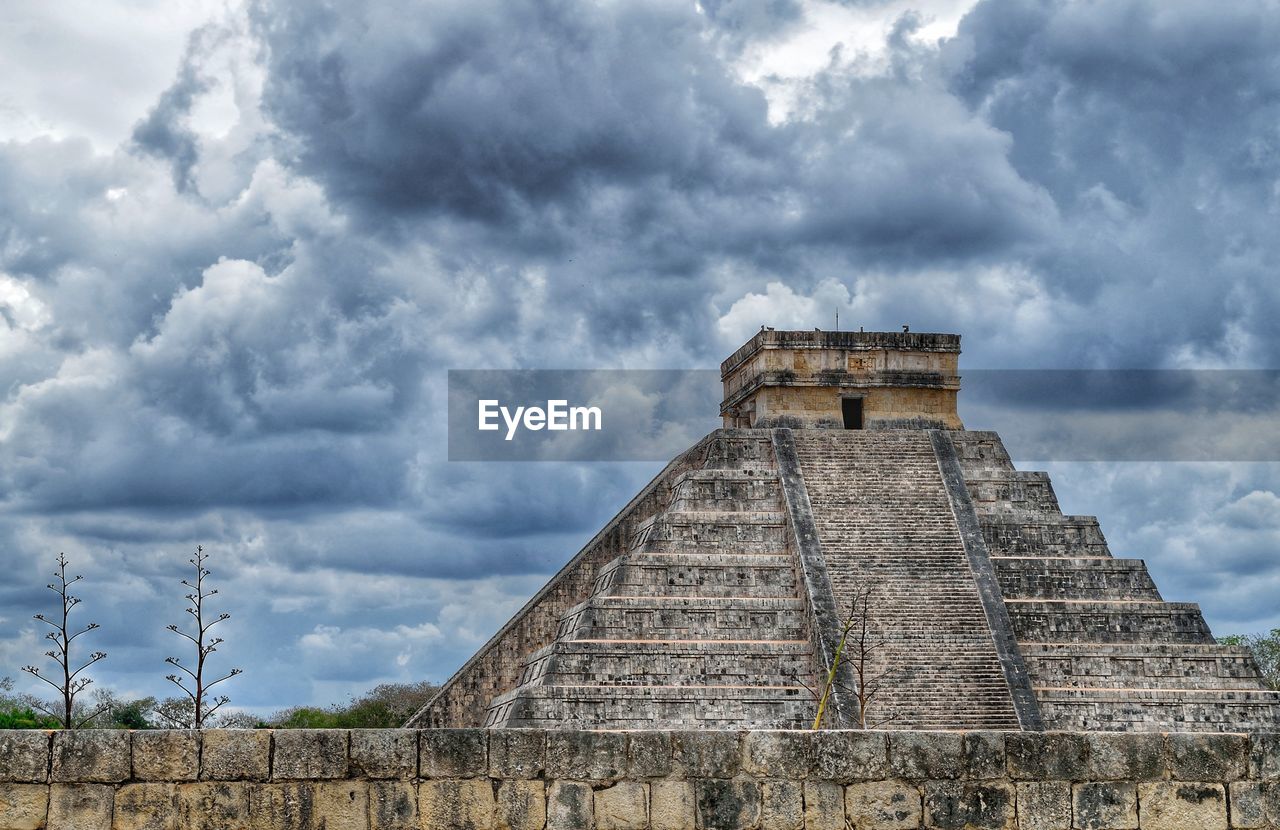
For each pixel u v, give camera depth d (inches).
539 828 883.4
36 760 861.2
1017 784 908.6
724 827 892.6
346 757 879.7
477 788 884.0
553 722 2945.4
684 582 3193.9
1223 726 3063.5
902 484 3425.2
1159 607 3225.9
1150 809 909.8
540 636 3432.6
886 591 3159.5
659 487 3590.1
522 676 3316.9
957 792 904.9
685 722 2987.2
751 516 3321.9
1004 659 3041.3
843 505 3356.3
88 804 860.0
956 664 3036.4
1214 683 3137.3
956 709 2962.6
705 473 3388.3
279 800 871.1
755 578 3221.0
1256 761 916.6
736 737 904.3
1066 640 3179.1
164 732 872.3
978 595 3169.3
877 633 3078.2
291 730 880.9
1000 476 3489.2
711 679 3046.3
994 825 903.1
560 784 888.9
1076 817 906.7
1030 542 3371.1
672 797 893.2
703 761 898.7
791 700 3024.1
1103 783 911.7
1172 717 3061.0
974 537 3299.7
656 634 3107.8
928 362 3663.9
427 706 3358.8
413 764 883.4
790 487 3380.9
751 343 3718.0
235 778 871.1
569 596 3472.0
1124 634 3198.8
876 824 899.4
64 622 1744.6
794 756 903.1
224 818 866.1
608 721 2962.6
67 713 1721.2
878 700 2970.0
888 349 3651.6
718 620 3139.8
